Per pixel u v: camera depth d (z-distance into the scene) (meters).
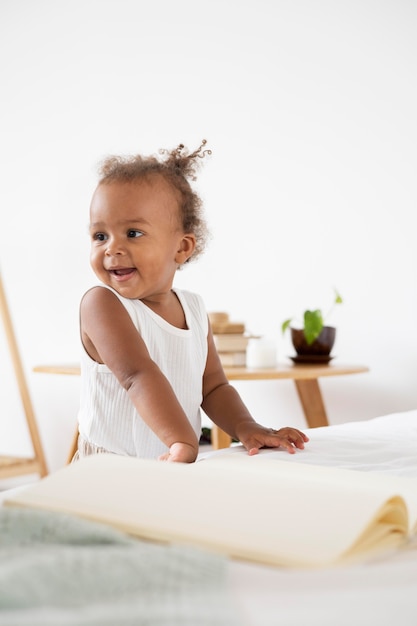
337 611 0.39
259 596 0.41
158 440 1.12
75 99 2.80
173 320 1.18
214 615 0.37
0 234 2.95
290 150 2.44
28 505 0.57
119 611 0.36
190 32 2.59
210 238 1.30
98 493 0.57
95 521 0.54
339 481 0.65
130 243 1.10
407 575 0.46
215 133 2.56
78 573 0.39
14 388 2.93
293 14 2.43
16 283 2.92
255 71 2.49
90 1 2.77
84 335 1.12
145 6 2.67
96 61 2.76
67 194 2.81
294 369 2.01
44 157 2.86
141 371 1.00
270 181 2.47
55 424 2.86
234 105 2.53
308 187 2.41
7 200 2.94
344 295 2.36
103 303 1.08
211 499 0.55
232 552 0.48
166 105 2.63
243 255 2.52
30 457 2.89
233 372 1.92
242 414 1.14
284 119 2.45
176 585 0.40
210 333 1.26
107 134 2.74
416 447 1.00
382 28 2.30
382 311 2.30
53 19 2.85
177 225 1.16
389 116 2.29
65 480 0.60
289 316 2.44
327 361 2.21
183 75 2.61
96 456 0.66
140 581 0.39
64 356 2.82
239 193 2.52
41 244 2.87
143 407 0.97
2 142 2.95
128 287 1.10
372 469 0.86
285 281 2.45
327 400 2.41
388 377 2.29
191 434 0.93
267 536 0.49
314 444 1.01
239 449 1.01
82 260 2.78
